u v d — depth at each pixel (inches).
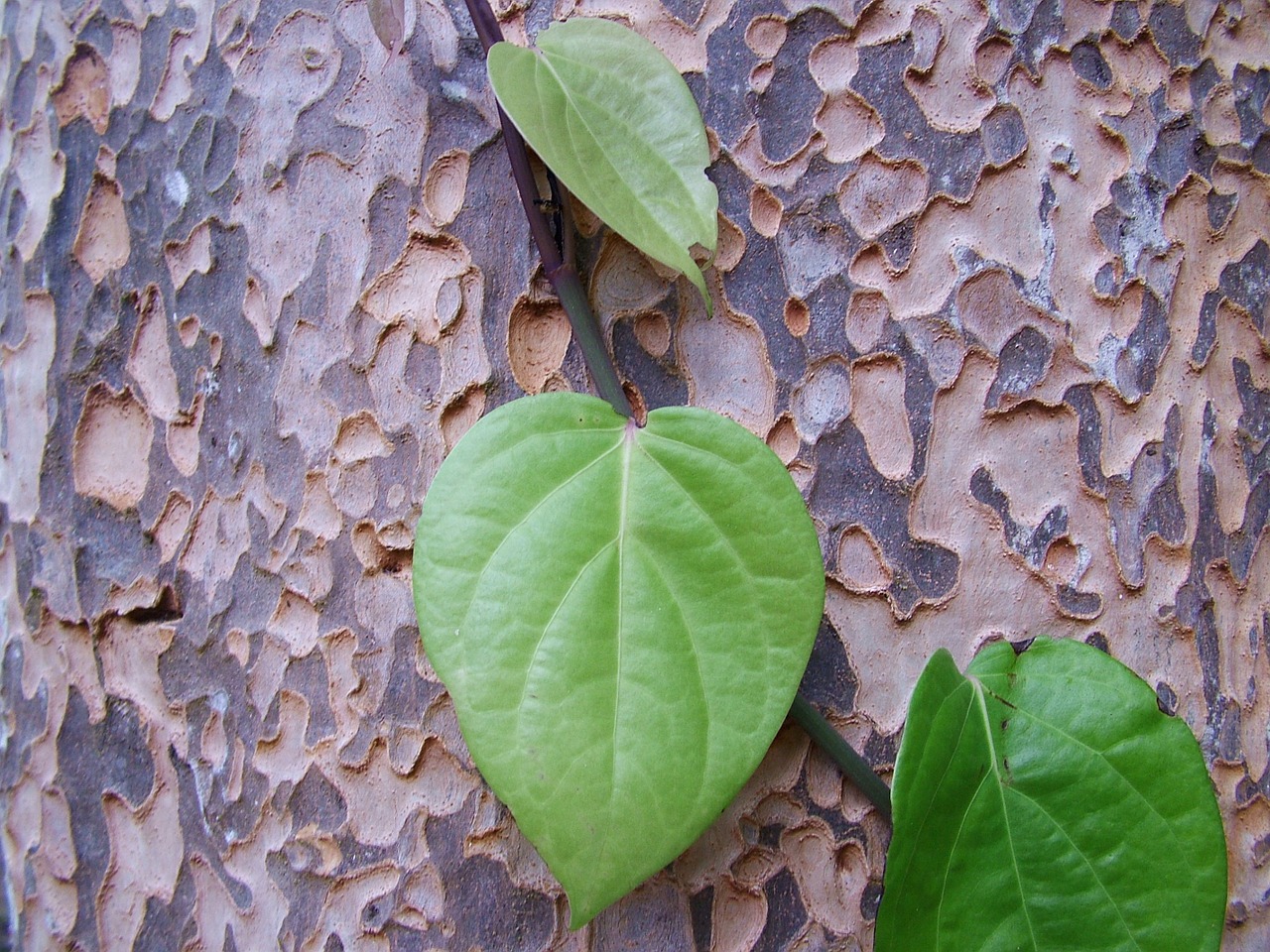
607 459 10.9
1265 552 12.8
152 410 12.5
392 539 11.6
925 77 12.1
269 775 11.7
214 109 12.4
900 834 10.4
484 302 11.7
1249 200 12.9
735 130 11.9
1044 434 12.0
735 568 10.6
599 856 10.0
